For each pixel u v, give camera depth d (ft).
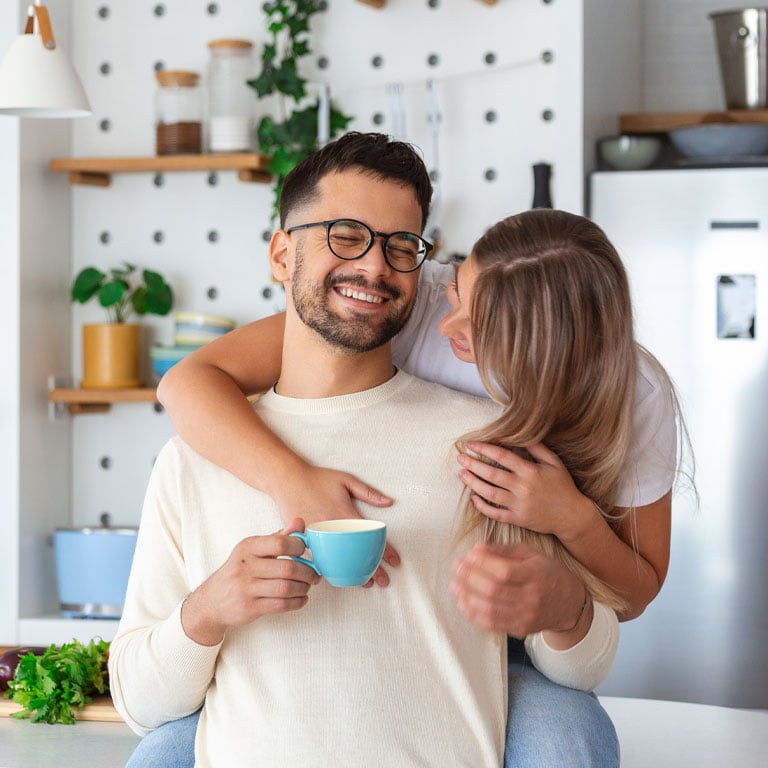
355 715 4.79
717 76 12.09
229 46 10.97
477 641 5.08
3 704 6.65
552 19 10.78
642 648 10.29
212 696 5.08
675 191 10.14
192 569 5.20
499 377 5.01
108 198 11.75
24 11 10.92
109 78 11.75
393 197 5.16
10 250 10.87
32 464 11.12
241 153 11.03
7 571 10.90
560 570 4.68
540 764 4.87
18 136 10.83
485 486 4.99
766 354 10.03
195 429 5.29
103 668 6.71
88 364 11.31
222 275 11.57
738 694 10.09
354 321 5.18
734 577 10.09
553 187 10.55
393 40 11.15
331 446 5.31
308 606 4.94
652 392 5.33
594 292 4.92
